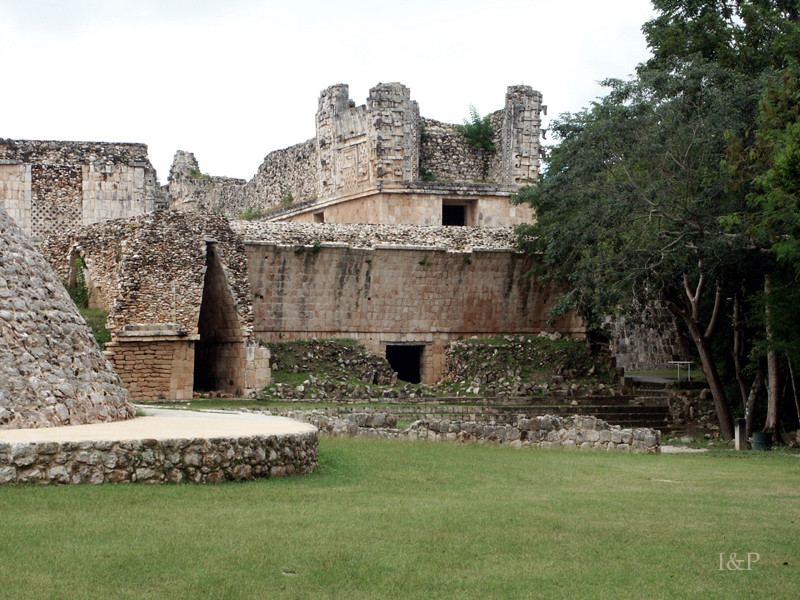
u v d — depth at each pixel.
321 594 8.72
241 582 8.90
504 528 11.34
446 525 11.31
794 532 11.88
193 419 17.55
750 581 9.70
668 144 27.88
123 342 29.84
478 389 34.59
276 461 14.20
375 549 10.12
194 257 31.19
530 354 37.03
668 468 18.45
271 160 53.31
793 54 28.72
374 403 31.39
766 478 17.36
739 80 28.30
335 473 15.15
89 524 10.43
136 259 30.56
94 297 32.91
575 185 30.55
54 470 12.30
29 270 16.55
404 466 16.36
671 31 32.47
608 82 30.11
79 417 15.42
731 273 28.88
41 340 15.62
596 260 30.17
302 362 34.28
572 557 10.28
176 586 8.70
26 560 9.15
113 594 8.44
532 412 30.62
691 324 30.12
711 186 27.67
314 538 10.41
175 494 12.15
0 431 13.84
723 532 11.75
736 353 30.53
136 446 12.73
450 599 8.76
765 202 24.27
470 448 20.03
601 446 21.55
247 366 31.81
